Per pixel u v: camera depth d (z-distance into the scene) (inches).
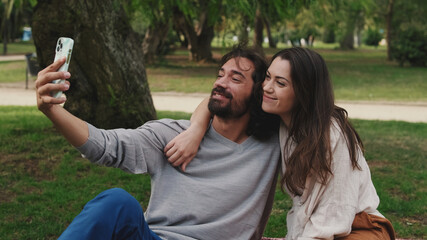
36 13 244.7
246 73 93.7
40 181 218.2
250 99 94.4
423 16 993.5
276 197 200.8
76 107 259.3
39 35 244.1
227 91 93.2
